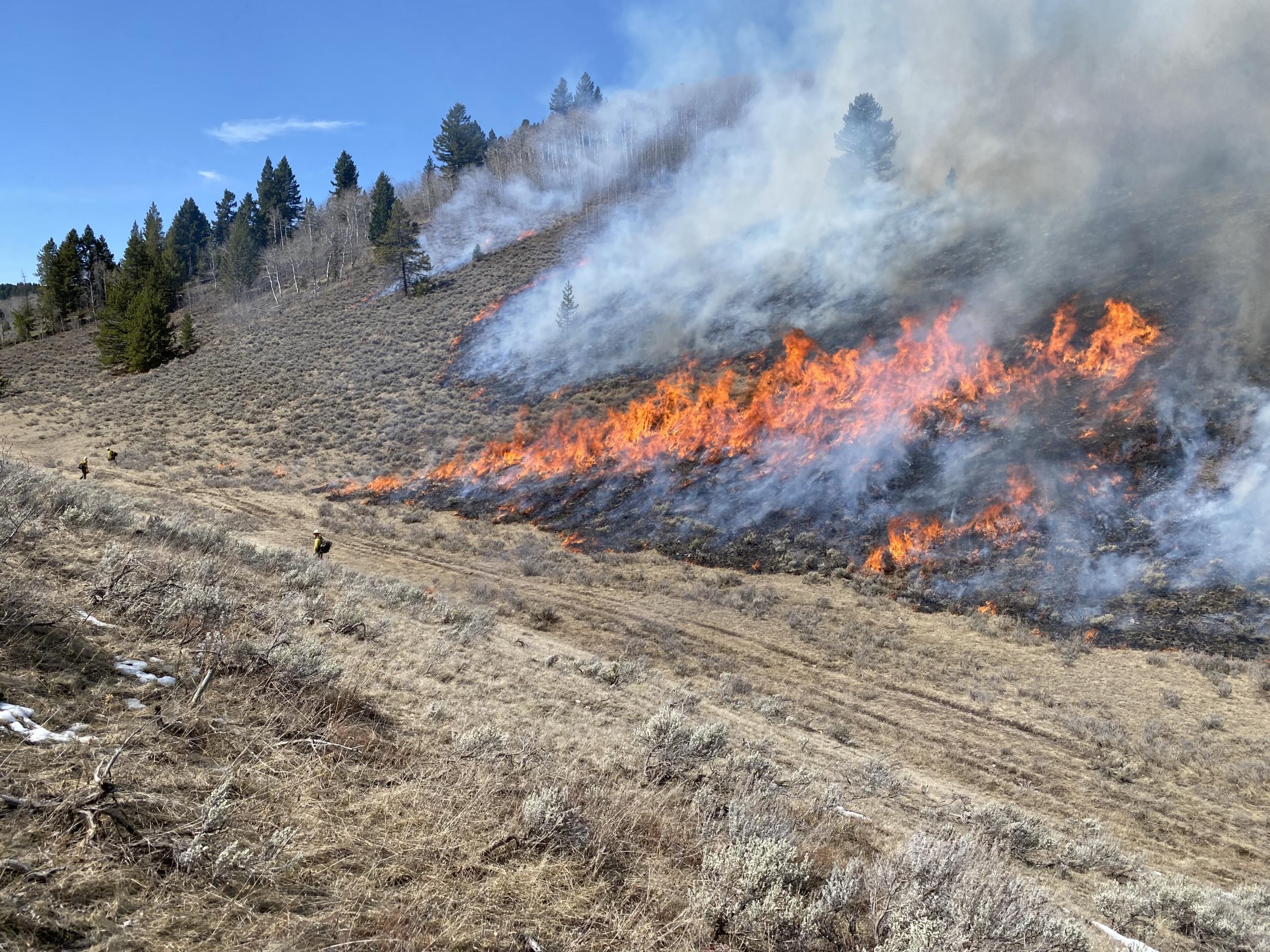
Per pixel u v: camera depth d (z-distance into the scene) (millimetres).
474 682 10266
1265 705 17250
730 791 7793
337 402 49875
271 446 42219
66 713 4355
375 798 4730
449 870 4113
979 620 22562
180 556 9852
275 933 3061
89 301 100812
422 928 3445
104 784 3471
